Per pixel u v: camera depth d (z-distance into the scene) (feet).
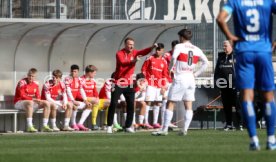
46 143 124.47
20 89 177.88
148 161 88.38
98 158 92.43
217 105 195.83
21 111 178.09
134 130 176.24
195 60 148.87
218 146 112.16
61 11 228.84
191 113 151.23
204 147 110.11
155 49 187.93
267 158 88.89
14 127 178.70
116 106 180.55
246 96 97.19
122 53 162.40
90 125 192.65
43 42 192.54
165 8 294.87
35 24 179.63
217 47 202.80
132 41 161.89
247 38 96.84
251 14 96.58
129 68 163.22
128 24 185.26
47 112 179.22
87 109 184.34
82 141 129.39
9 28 184.96
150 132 169.68
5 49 189.88
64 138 140.87
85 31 192.44
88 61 197.26
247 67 96.78
